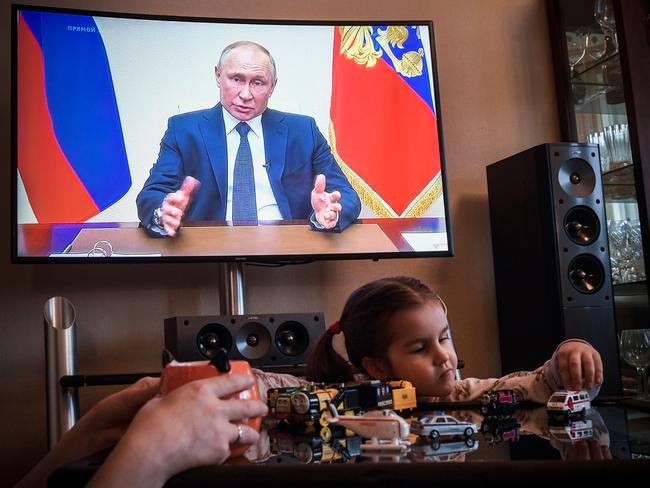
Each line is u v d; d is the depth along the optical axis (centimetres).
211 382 55
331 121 269
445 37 307
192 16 270
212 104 262
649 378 256
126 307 270
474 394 127
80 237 247
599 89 280
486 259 298
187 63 261
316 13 295
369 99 273
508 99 309
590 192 258
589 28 285
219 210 257
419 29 281
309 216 263
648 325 257
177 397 53
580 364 109
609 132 273
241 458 56
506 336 277
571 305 250
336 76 272
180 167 256
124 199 251
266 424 78
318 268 286
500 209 279
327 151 267
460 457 52
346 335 142
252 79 265
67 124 250
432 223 271
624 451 53
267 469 47
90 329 266
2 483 255
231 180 259
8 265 262
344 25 274
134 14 259
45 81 250
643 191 253
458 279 295
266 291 281
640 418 80
